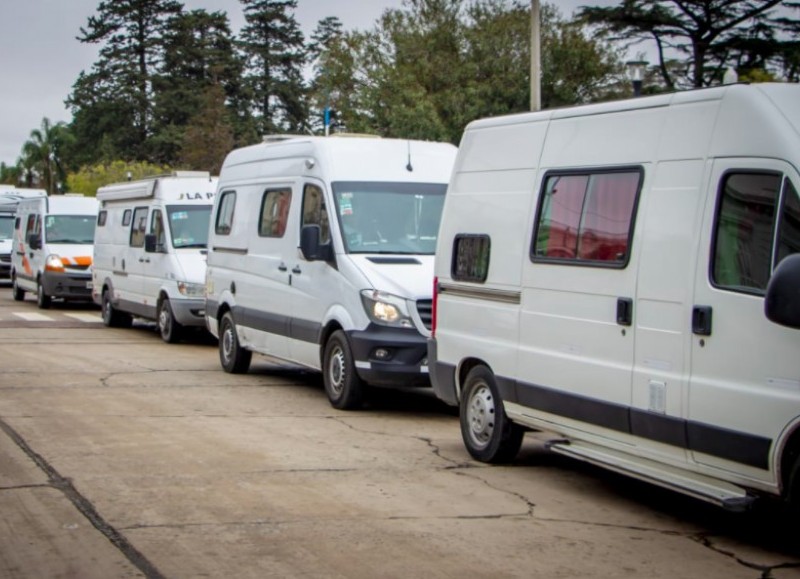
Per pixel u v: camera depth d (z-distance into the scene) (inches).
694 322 267.4
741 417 253.6
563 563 253.1
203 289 748.0
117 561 247.1
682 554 263.3
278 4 2992.1
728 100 269.1
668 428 275.7
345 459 366.0
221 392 524.1
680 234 275.7
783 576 246.7
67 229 1085.8
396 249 480.7
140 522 280.1
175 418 443.2
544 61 1414.9
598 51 1434.5
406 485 329.1
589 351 305.7
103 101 2940.5
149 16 2994.6
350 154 504.4
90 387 531.8
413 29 1546.5
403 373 450.0
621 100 306.2
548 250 325.4
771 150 254.5
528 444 402.0
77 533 269.3
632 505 313.0
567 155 324.2
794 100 260.7
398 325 450.9
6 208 1503.4
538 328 328.2
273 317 534.0
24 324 904.3
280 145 549.0
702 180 272.1
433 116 1341.0
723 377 259.4
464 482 335.3
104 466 346.0
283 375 595.2
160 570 241.0
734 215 261.7
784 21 1294.3
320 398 511.5
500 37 1456.7
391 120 1366.9
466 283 366.3
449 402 382.9
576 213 315.9
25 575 236.7
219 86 2364.7
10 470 338.0
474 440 368.5
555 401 319.6
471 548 263.1
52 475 331.9
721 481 266.5
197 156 2175.2
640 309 286.5
